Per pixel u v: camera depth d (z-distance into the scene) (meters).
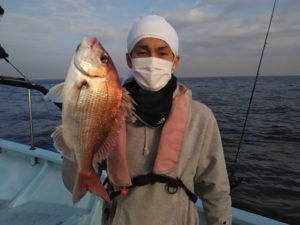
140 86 0.74
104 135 0.62
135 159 0.72
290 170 3.65
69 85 0.59
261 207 2.67
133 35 0.73
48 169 1.68
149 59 0.71
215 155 0.74
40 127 6.19
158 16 0.75
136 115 0.71
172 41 0.73
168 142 0.70
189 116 0.73
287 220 2.46
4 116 7.72
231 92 17.83
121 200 0.71
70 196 1.49
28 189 1.55
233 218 1.06
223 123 7.04
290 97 13.87
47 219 1.33
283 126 6.60
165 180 0.69
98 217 1.30
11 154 1.92
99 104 0.60
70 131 0.60
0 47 1.28
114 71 0.61
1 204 1.50
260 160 4.08
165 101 0.72
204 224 1.13
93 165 0.63
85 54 0.59
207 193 0.77
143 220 0.69
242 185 3.15
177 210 0.70
